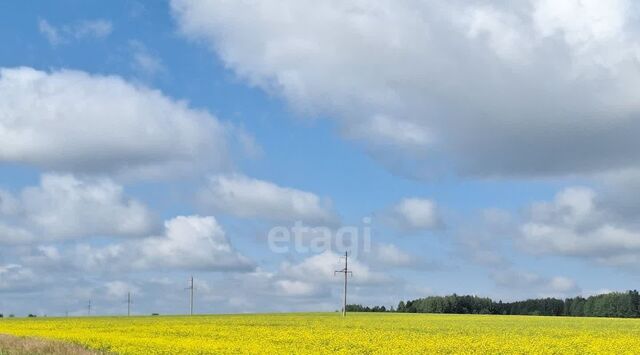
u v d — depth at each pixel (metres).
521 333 42.12
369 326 48.72
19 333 40.28
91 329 44.38
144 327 46.19
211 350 28.66
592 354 30.47
